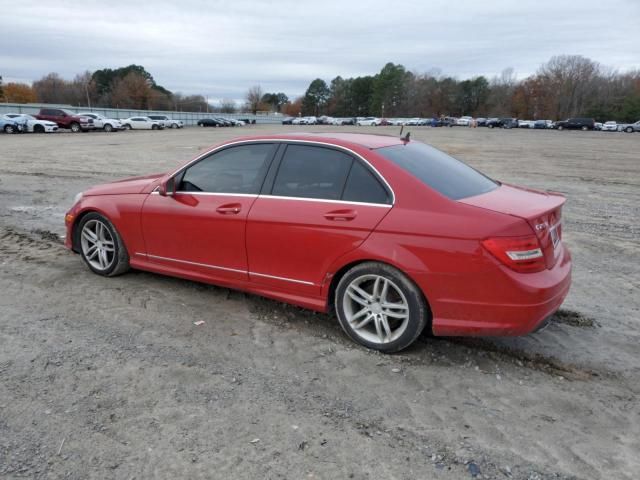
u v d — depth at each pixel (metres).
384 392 3.21
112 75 122.88
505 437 2.79
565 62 107.38
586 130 69.06
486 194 3.73
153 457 2.56
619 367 3.59
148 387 3.19
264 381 3.30
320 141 3.96
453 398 3.16
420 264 3.37
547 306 3.29
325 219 3.70
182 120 75.31
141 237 4.79
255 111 131.88
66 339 3.82
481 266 3.23
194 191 4.46
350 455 2.61
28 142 27.28
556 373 3.49
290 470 2.49
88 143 27.33
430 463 2.57
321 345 3.83
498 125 79.31
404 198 3.51
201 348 3.73
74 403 3.01
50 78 115.06
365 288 3.77
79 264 5.62
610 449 2.71
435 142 33.19
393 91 124.62
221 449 2.64
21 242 6.59
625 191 11.95
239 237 4.13
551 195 4.00
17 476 2.42
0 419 2.85
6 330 3.95
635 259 6.28
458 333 3.42
